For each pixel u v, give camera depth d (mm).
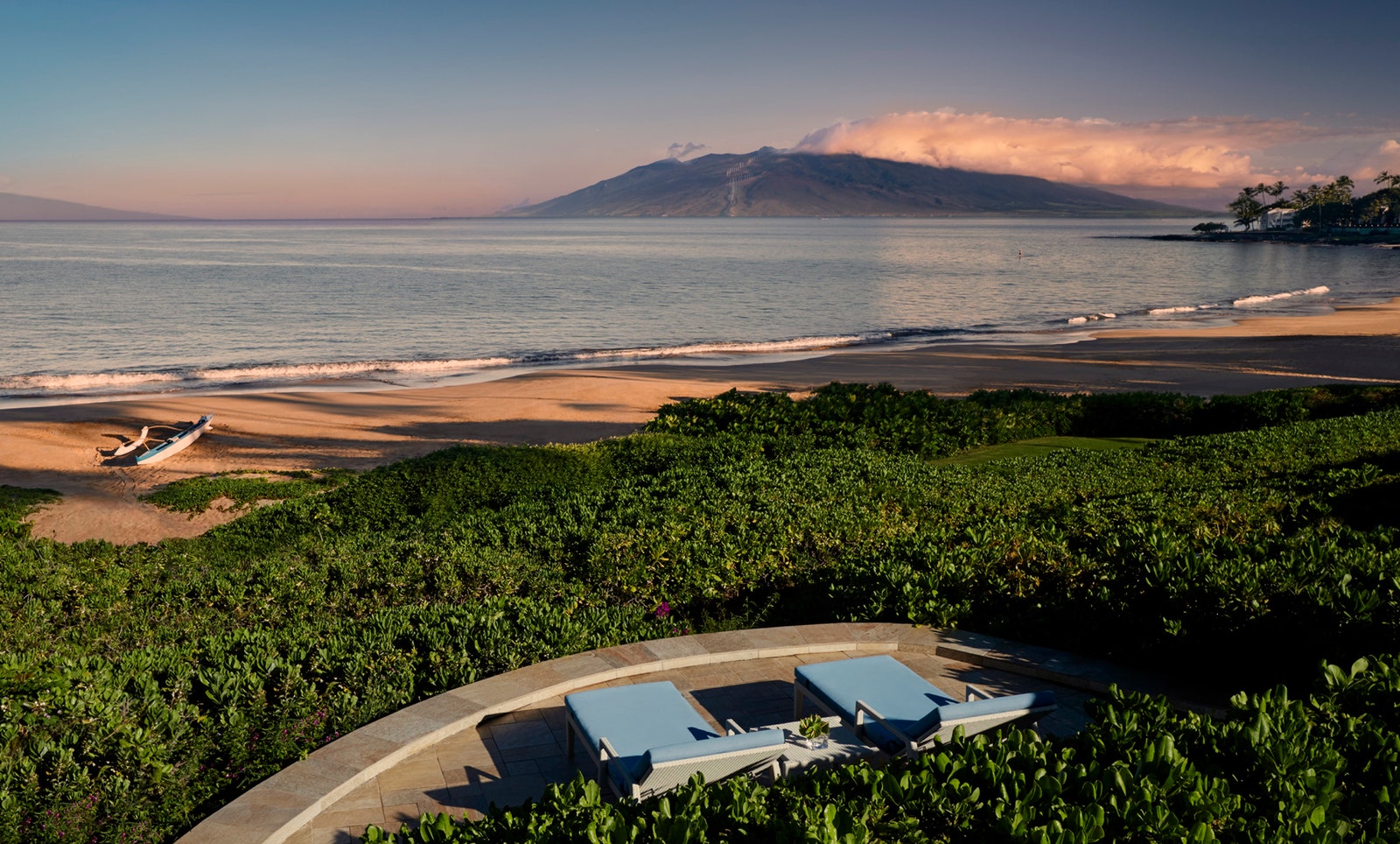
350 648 8391
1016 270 137750
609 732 6406
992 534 11406
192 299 87375
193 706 6898
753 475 16203
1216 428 26719
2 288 96375
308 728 7117
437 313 78312
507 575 11297
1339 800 4824
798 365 48844
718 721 7664
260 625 10664
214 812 6141
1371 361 48469
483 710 7543
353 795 6516
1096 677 8242
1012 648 8906
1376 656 7066
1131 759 5168
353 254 181500
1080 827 4426
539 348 58969
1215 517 12805
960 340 61094
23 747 6363
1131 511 12898
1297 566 8375
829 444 23547
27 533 20047
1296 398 26641
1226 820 4617
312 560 13312
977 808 4742
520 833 4805
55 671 7523
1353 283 109562
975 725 6164
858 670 7359
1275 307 80438
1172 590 8297
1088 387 41781
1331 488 14367
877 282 113312
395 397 39094
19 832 5777
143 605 11875
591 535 12633
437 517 18922
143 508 23719
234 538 18875
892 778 4895
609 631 9297
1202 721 5617
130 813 5992
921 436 23969
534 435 32469
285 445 30719
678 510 13594
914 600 9750
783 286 106750
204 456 29109
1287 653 7781
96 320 70438
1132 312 78562
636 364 49875
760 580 11273
